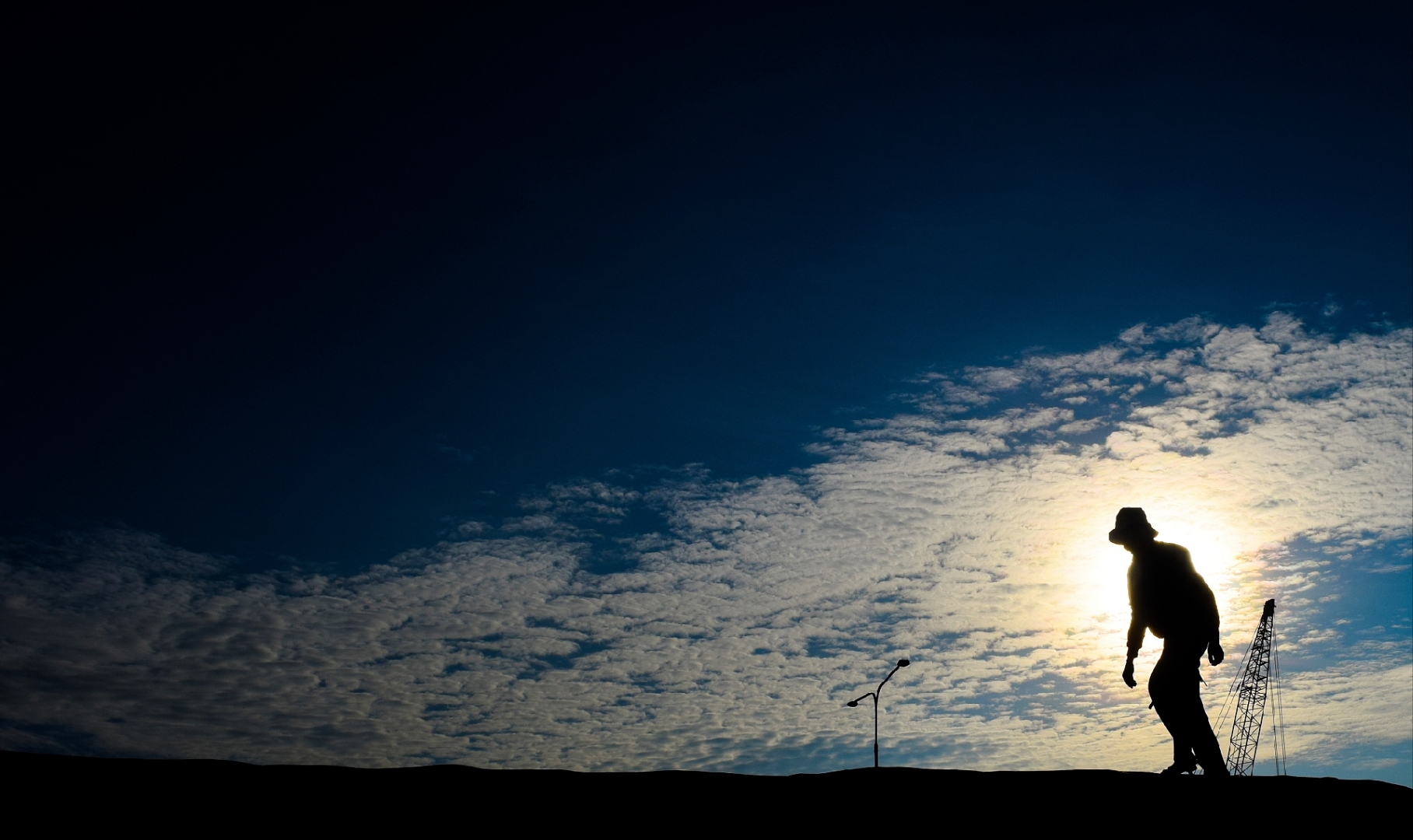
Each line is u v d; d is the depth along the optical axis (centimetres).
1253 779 648
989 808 593
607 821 555
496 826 539
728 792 601
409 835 521
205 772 567
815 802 595
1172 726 820
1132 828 575
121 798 525
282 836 506
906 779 630
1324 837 576
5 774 535
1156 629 842
